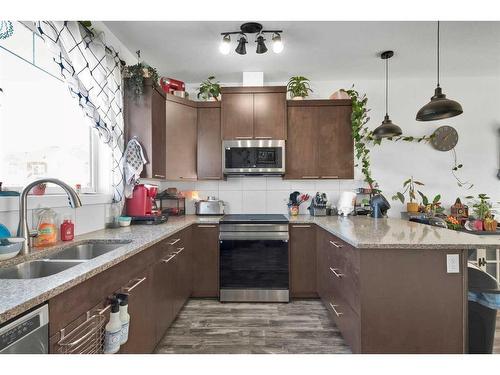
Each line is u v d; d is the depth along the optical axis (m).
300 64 3.13
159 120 2.82
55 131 1.96
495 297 1.58
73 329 1.03
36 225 1.60
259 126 3.23
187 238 2.79
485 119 3.55
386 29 2.44
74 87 1.78
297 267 3.00
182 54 2.89
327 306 2.52
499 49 2.80
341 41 2.64
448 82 3.56
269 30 2.44
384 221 2.75
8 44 1.58
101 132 2.13
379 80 3.59
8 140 1.59
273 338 2.20
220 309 2.75
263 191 3.61
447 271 1.58
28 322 0.83
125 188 2.56
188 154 3.22
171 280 2.26
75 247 1.70
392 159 3.60
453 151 3.58
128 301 1.48
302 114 3.31
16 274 1.28
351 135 3.29
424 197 3.52
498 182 3.55
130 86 2.58
